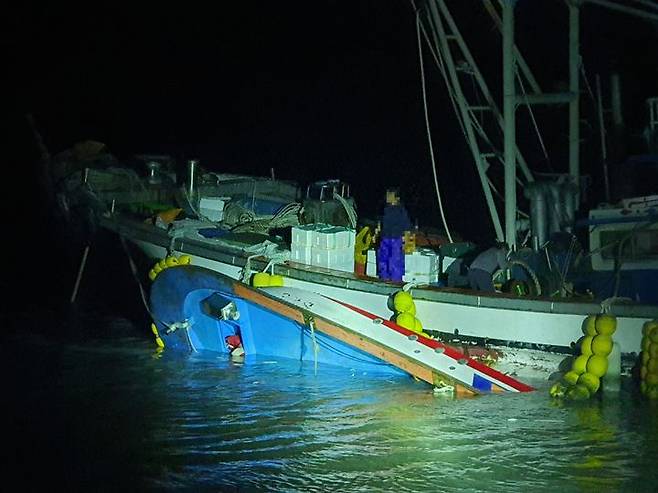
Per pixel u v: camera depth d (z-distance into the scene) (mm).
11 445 8328
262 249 11039
